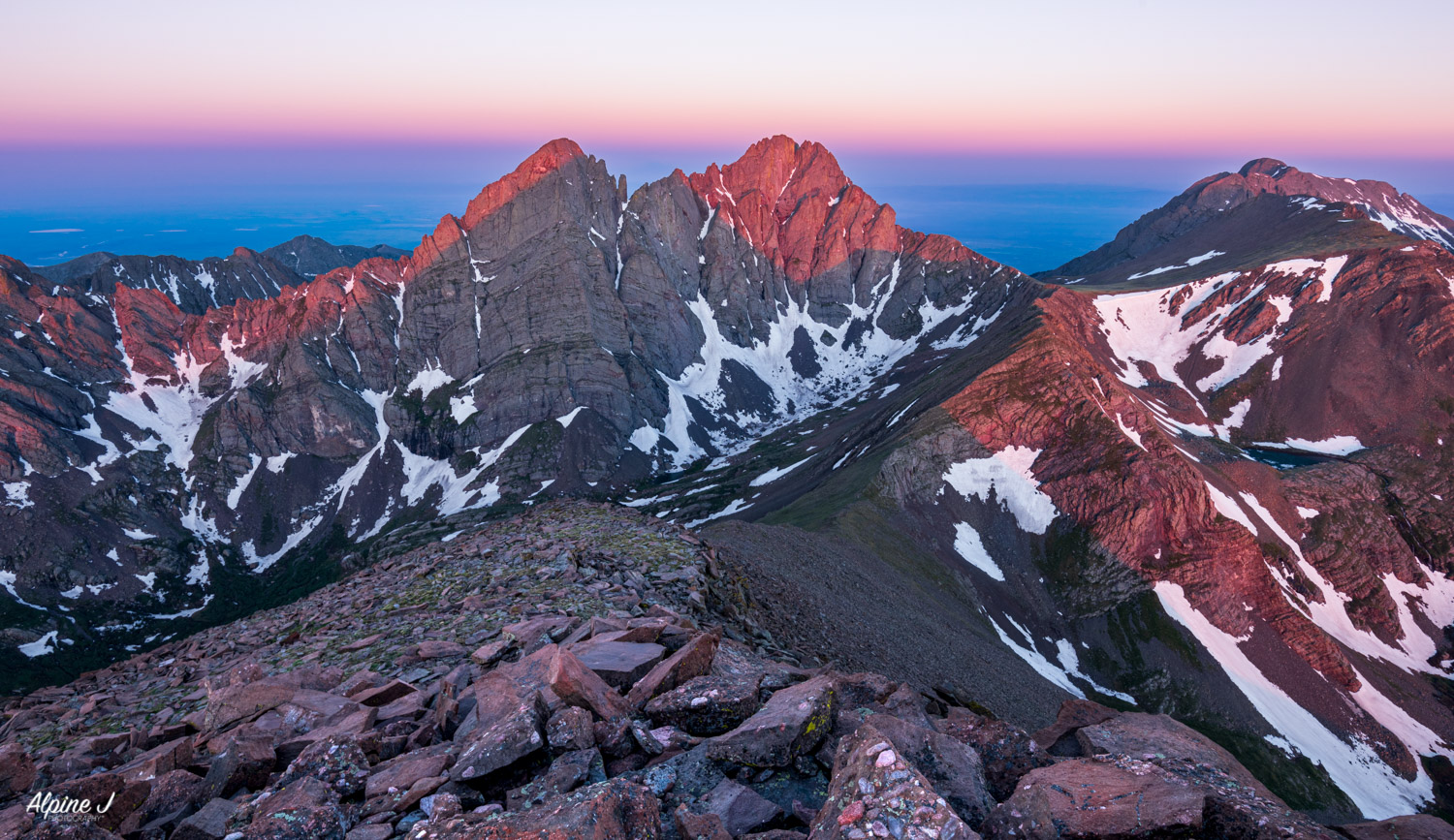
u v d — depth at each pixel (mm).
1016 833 7961
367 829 9445
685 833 8188
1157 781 8242
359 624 23828
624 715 11398
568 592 23938
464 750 10820
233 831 9805
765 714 10289
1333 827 7816
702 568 29469
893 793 7324
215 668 22000
